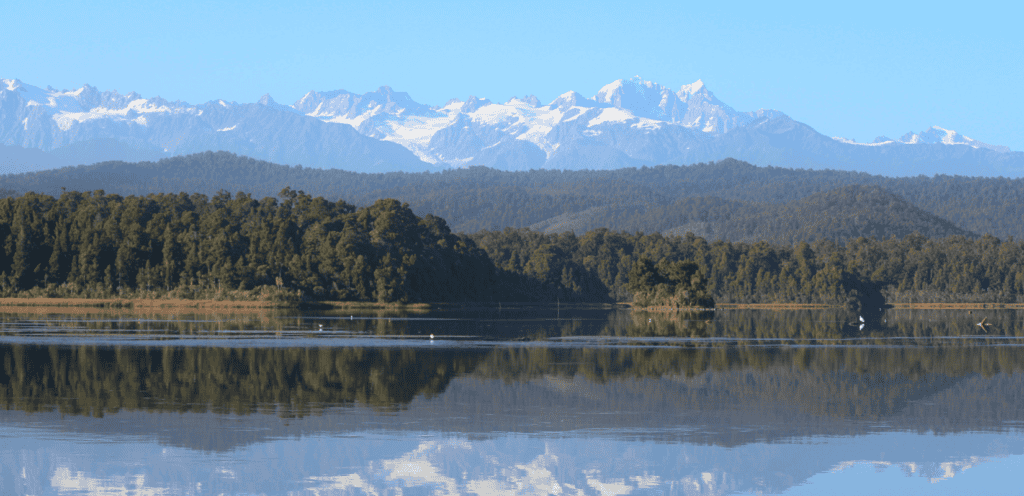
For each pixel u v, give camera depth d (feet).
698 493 144.05
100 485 143.54
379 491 143.23
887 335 451.53
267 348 341.21
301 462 157.69
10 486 142.41
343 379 251.60
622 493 144.15
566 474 153.07
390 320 583.17
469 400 217.56
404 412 201.05
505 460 160.76
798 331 483.51
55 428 181.16
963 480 150.61
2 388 230.07
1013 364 299.58
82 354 310.86
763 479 150.92
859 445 172.86
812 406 211.82
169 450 164.25
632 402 216.13
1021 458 163.94
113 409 201.57
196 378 251.39
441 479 149.79
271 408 204.44
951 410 207.72
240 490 142.41
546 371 272.72
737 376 263.29
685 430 184.34
